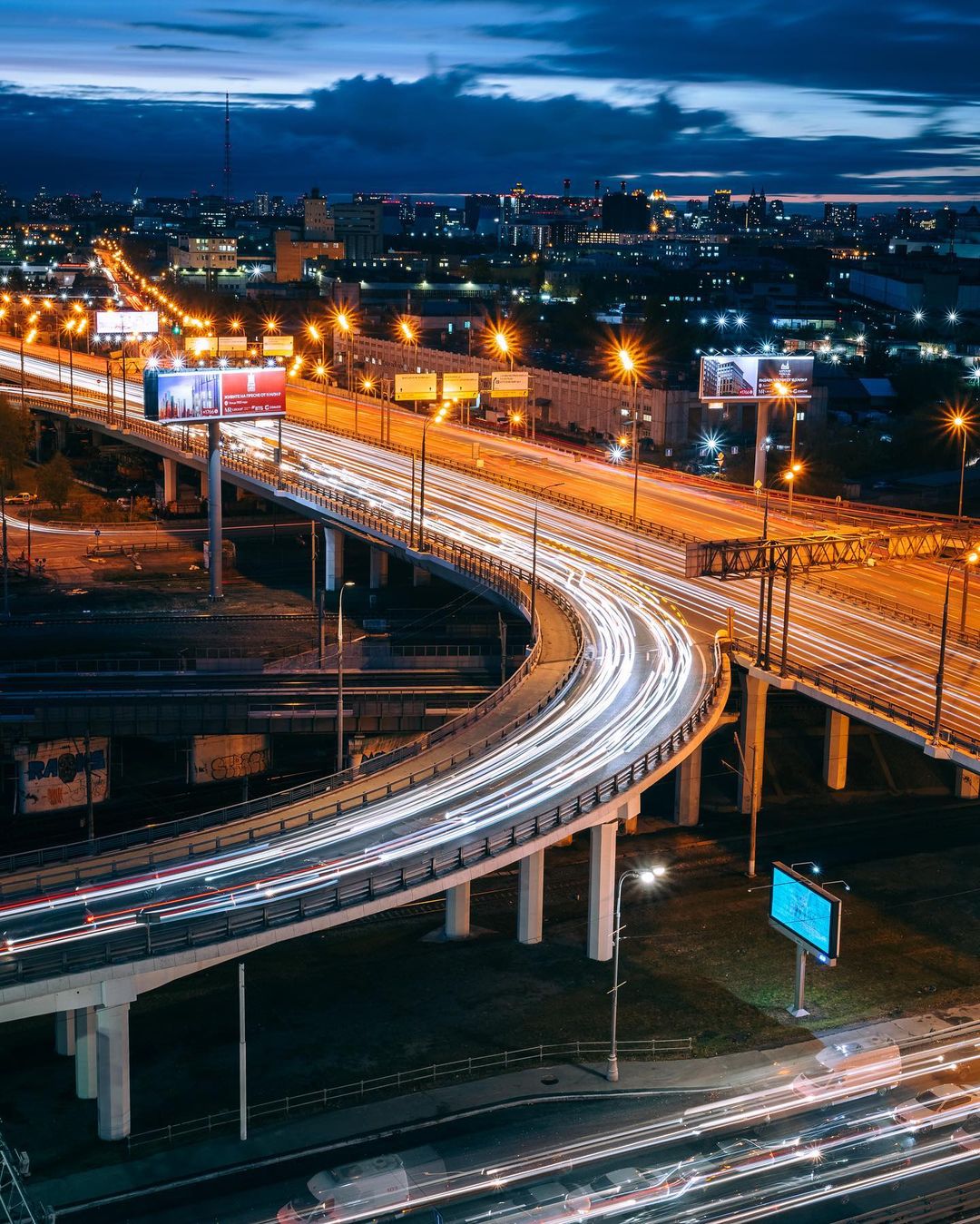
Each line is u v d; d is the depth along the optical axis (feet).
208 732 384.47
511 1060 250.16
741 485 583.99
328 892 239.50
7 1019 212.64
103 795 379.96
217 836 271.28
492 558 462.60
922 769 393.91
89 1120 230.48
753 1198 208.13
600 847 284.20
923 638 388.37
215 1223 203.72
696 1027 262.67
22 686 399.85
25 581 546.67
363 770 302.04
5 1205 204.13
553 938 297.94
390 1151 222.28
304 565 584.40
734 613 413.80
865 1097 237.66
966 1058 250.57
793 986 278.87
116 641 468.75
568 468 614.75
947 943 297.74
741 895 321.32
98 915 233.35
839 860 340.39
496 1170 216.74
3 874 252.42
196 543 612.29
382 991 274.77
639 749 310.65
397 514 519.60
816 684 342.03
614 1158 220.43
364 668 436.76
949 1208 205.57
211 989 275.39
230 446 638.53
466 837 265.75
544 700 345.10
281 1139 225.35
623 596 432.66
